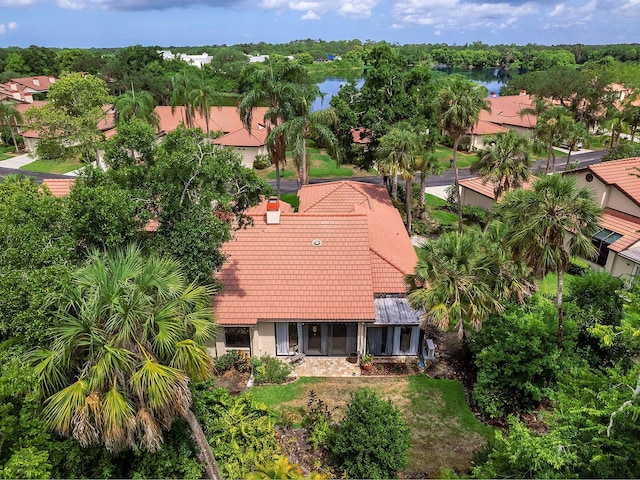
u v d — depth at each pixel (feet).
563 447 41.60
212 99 250.57
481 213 140.36
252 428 55.52
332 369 76.43
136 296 38.75
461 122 107.76
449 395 70.03
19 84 329.52
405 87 141.59
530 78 314.35
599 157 221.05
